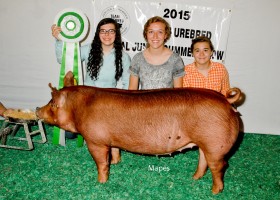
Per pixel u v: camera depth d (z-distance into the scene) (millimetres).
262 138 3523
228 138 1996
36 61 3471
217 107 1994
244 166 2834
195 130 2008
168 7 3281
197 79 2715
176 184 2443
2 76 3520
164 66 2596
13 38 3381
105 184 2385
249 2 3227
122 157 2855
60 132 2965
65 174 2506
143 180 2482
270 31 3311
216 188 2262
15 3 3252
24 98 3602
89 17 3314
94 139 2154
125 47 3414
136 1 3271
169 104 2035
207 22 3311
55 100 2266
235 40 3357
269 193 2393
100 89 2215
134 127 2064
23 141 3059
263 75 3463
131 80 2727
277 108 3572
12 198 2158
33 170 2531
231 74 3473
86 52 2949
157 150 2139
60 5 3271
